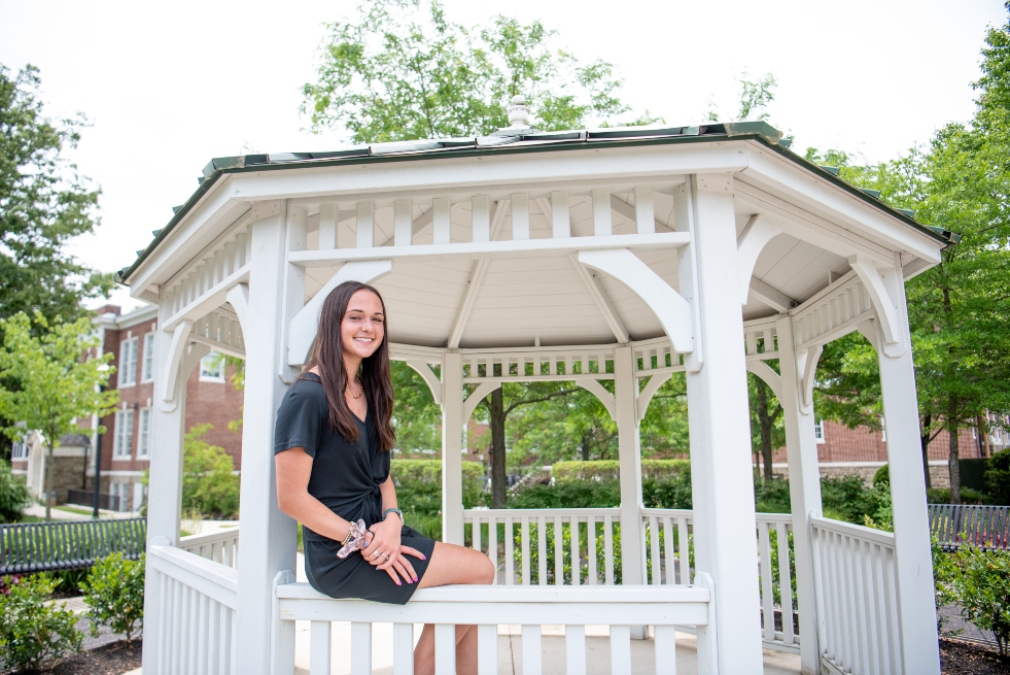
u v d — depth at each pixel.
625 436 4.82
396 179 2.01
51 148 18.45
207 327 3.79
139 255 3.28
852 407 9.92
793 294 3.86
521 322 4.85
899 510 2.75
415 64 9.09
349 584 1.89
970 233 8.34
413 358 5.07
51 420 13.11
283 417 1.84
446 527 4.95
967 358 8.23
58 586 7.50
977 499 11.74
